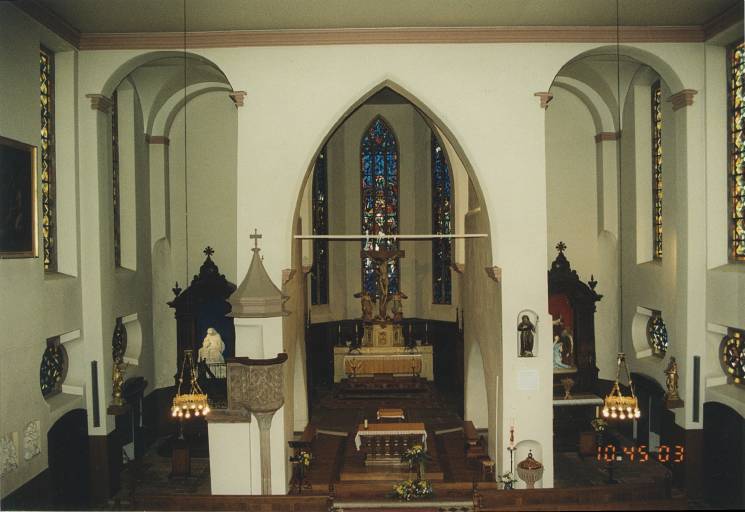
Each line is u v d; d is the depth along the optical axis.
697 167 18.14
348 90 17.89
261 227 18.03
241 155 18.00
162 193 23.39
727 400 17.20
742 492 16.67
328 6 15.97
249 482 17.66
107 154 18.81
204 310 23.36
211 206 24.05
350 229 31.50
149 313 22.91
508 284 18.00
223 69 17.94
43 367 17.14
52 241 17.59
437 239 30.36
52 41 17.00
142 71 21.34
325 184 30.58
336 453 21.38
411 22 17.23
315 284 30.11
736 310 16.86
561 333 23.36
